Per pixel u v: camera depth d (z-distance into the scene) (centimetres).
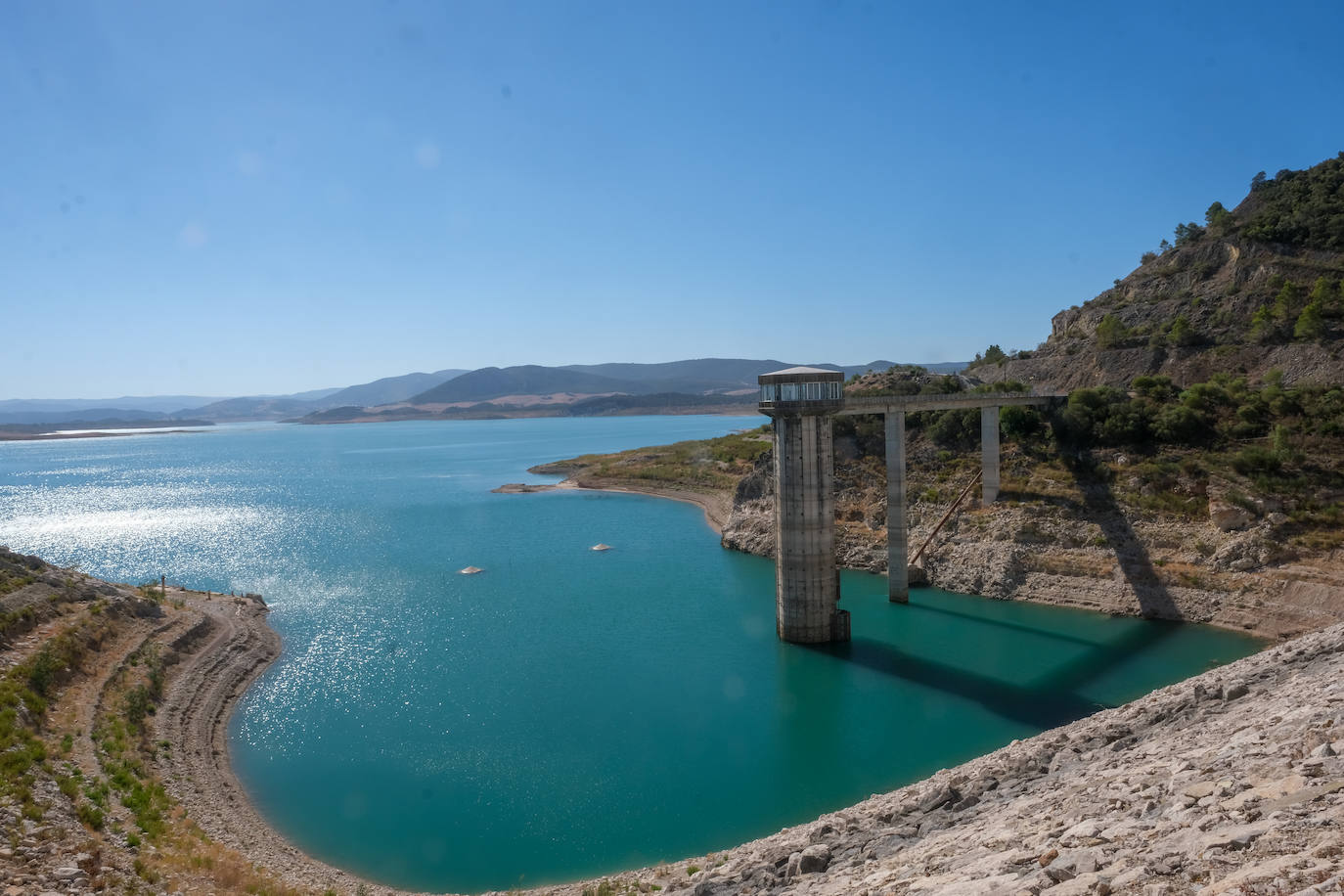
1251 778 1606
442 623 6588
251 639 5803
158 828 3028
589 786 3888
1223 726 2461
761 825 3525
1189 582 6212
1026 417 8650
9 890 2139
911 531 8056
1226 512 6450
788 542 5906
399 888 3092
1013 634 5956
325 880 3061
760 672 5378
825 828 2703
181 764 3866
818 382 5744
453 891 3077
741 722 4603
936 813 2605
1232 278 10812
